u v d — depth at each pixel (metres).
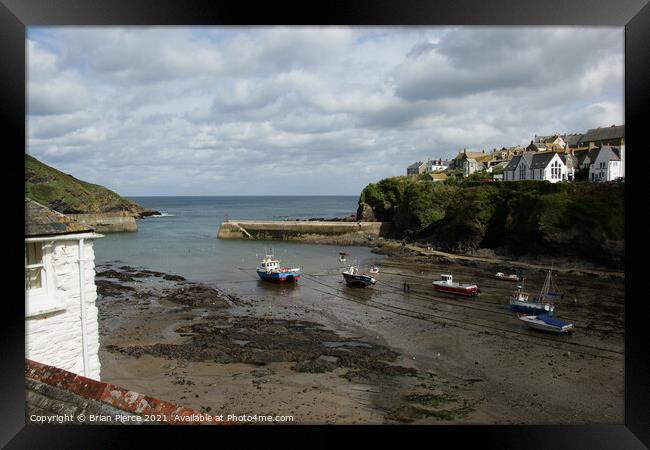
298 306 32.78
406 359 21.72
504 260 51.91
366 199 84.56
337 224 76.94
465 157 93.50
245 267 50.47
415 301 34.25
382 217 82.62
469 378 19.45
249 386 18.22
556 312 30.36
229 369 20.03
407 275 45.34
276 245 71.06
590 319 28.75
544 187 53.47
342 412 16.09
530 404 17.03
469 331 26.33
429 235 67.44
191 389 17.89
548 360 21.64
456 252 58.47
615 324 27.62
